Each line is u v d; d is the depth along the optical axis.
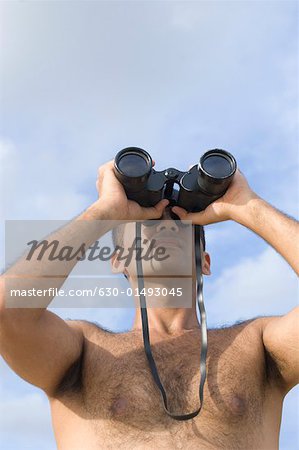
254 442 2.87
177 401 2.93
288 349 3.00
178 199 3.34
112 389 2.98
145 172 3.12
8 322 2.82
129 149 3.21
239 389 2.97
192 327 3.40
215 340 3.19
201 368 2.95
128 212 3.20
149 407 2.90
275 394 3.09
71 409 3.03
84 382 3.05
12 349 2.90
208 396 2.93
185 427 2.84
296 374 3.03
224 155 3.20
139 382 2.99
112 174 3.27
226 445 2.81
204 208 3.33
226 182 3.13
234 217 3.15
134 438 2.82
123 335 3.25
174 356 3.12
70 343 3.08
